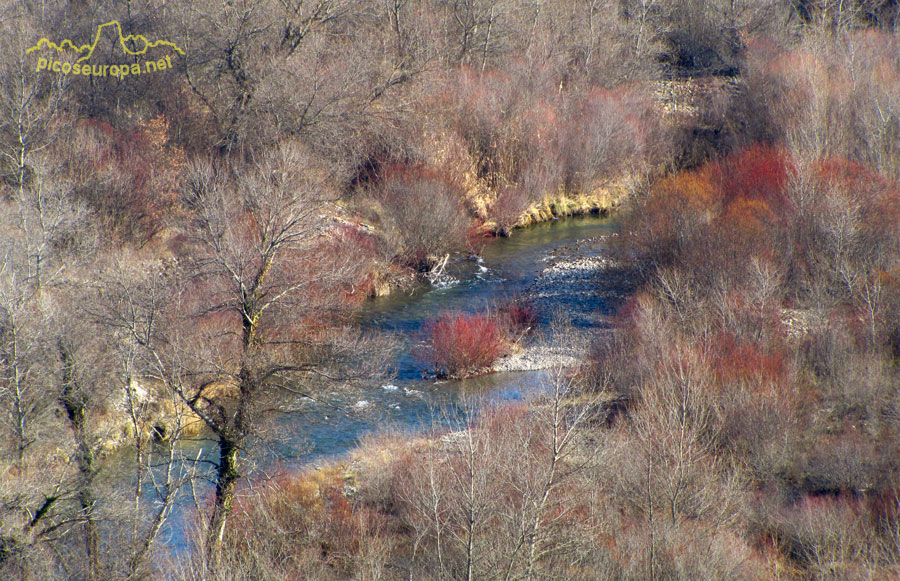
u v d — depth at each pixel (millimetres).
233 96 34625
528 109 42312
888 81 36969
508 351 26031
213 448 19109
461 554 12859
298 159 27078
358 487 17250
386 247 32250
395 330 27203
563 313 28828
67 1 38656
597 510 13617
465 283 32438
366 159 36250
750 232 26984
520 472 13148
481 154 40812
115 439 18391
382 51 39625
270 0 35812
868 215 26328
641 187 35906
